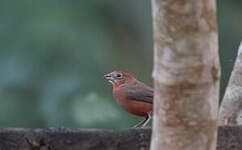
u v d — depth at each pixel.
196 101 5.45
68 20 15.26
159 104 5.59
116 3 17.03
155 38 5.35
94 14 16.19
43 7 15.12
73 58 14.98
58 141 6.78
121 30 17.20
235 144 7.11
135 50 18.12
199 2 5.09
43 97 14.57
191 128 5.57
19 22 14.91
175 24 5.14
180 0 5.05
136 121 14.91
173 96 5.45
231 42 17.61
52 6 15.20
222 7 17.97
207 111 5.52
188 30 5.16
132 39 17.62
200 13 5.13
